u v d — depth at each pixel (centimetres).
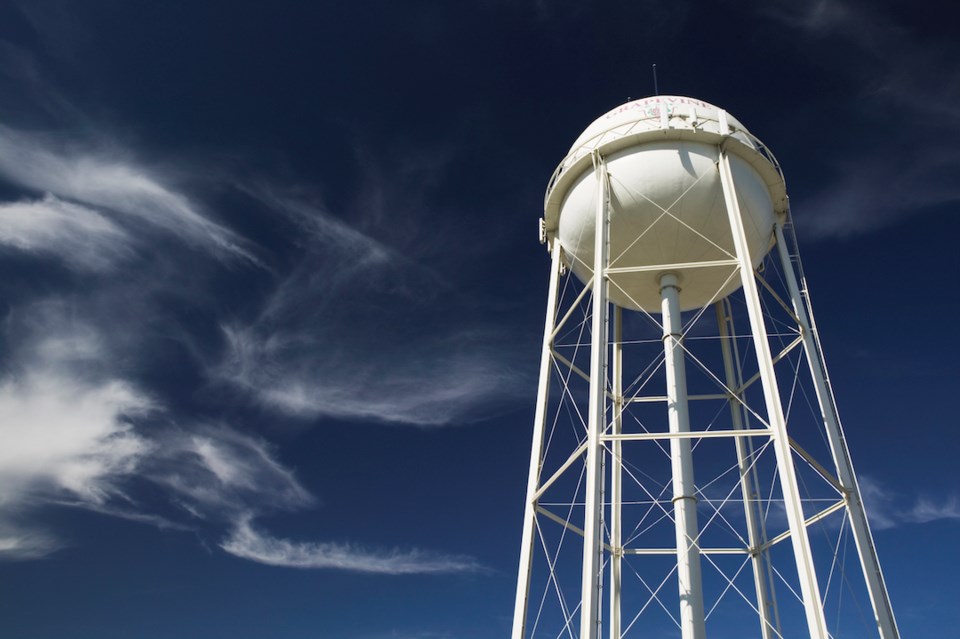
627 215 1908
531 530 1634
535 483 1697
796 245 2055
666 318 1992
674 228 1894
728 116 1989
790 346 1884
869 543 1563
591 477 1505
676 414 1855
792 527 1379
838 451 1677
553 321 2017
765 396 1551
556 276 2109
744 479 2089
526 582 1573
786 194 2061
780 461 1448
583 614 1372
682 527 1709
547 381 1894
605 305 1767
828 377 1784
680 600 1638
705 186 1862
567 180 2055
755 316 1644
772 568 1975
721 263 1770
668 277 2038
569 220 2038
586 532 1452
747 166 1952
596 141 2000
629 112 2014
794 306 1916
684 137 1903
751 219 1925
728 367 2241
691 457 1805
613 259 2002
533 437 1800
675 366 1922
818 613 1279
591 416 1588
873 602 1502
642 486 1795
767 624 1881
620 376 2295
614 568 2006
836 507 1606
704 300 2167
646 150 1906
